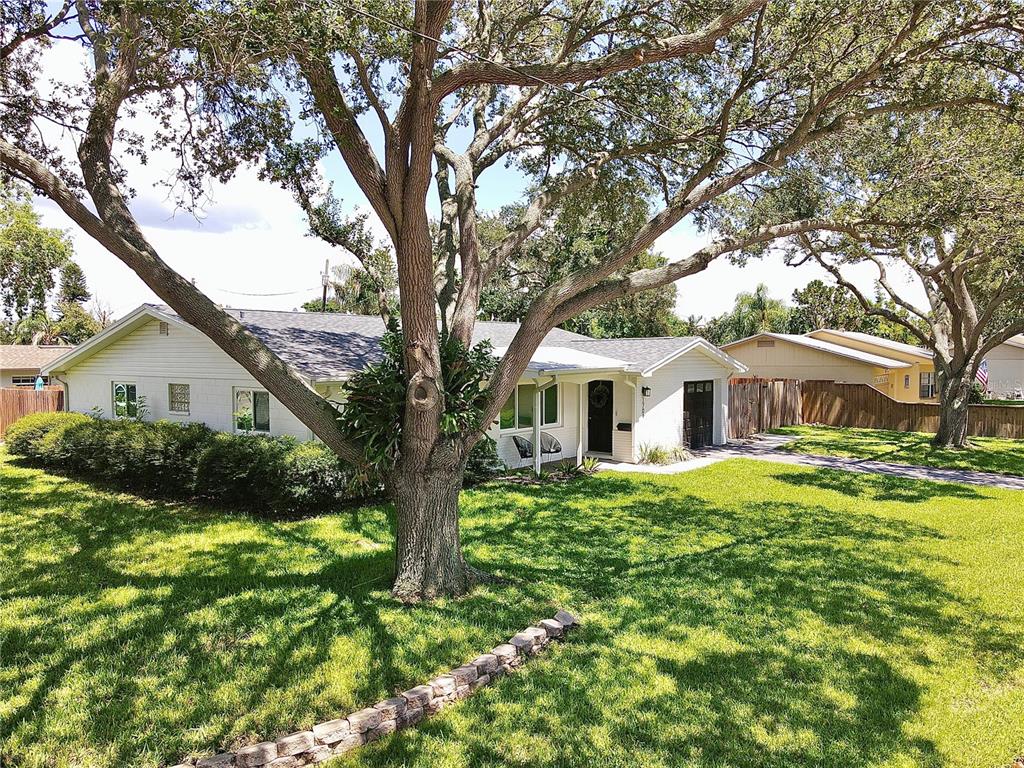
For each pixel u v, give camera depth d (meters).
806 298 43.34
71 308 46.09
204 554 7.28
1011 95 7.05
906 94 7.36
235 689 4.02
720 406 18.88
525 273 28.86
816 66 7.77
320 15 4.83
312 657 4.47
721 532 8.64
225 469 9.46
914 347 32.50
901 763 3.50
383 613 5.31
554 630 5.07
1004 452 17.08
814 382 25.00
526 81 5.32
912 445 18.47
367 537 8.10
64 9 6.03
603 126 9.34
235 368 12.18
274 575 6.45
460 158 7.77
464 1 8.58
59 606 5.55
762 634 5.21
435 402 5.66
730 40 7.72
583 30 8.08
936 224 7.91
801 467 14.58
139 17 5.38
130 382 14.85
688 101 8.61
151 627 5.05
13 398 19.53
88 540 7.93
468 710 4.00
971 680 4.46
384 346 6.36
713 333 45.84
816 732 3.79
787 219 9.88
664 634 5.19
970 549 7.84
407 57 5.67
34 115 6.24
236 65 5.83
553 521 9.12
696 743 3.65
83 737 3.49
